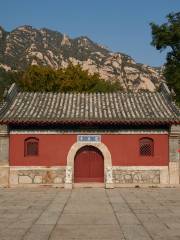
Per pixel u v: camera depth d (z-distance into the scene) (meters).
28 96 25.41
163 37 36.75
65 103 24.56
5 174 22.20
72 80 44.72
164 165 22.61
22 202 16.39
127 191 20.31
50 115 22.30
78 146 22.55
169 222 11.96
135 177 22.42
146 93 26.31
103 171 22.77
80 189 21.12
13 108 23.25
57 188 21.61
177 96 36.25
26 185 22.08
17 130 22.62
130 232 10.55
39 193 19.48
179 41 36.66
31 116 22.05
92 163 22.88
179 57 37.03
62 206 15.25
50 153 22.50
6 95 23.86
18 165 22.38
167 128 22.81
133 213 13.62
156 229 10.93
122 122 21.70
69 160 22.38
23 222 11.99
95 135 22.66
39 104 24.16
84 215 13.23
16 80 51.12
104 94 26.31
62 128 22.66
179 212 13.82
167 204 15.76
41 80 43.91
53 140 22.61
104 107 23.89
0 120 21.55
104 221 12.15
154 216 13.02
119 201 16.64
